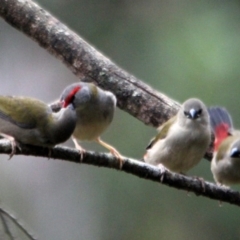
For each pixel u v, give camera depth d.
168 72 14.39
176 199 15.14
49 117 10.32
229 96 13.95
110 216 15.62
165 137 11.95
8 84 17.67
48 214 17.16
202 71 14.11
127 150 14.57
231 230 15.03
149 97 12.42
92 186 16.42
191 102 11.86
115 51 15.12
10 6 12.52
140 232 15.20
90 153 10.55
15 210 17.05
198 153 11.94
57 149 10.45
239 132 12.79
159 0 15.26
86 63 12.44
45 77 17.80
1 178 17.22
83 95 11.42
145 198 15.18
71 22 15.45
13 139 10.35
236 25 14.62
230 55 14.20
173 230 15.12
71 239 16.89
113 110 11.88
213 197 11.16
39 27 12.49
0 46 17.64
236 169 12.09
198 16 14.83
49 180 17.39
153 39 14.95
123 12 15.38
